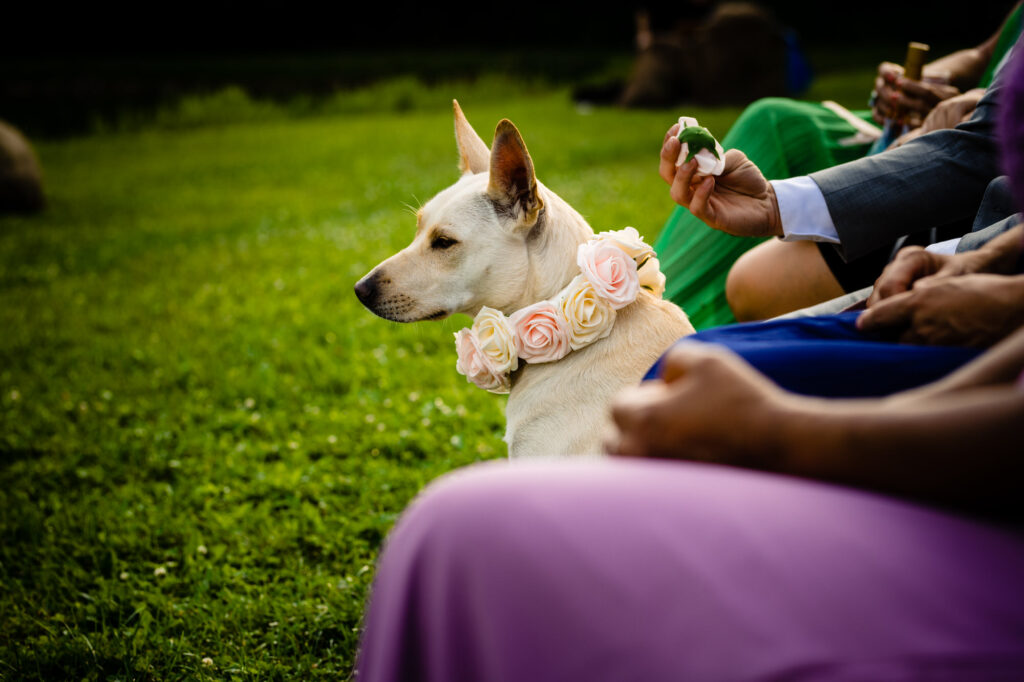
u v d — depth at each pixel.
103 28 31.70
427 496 1.00
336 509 3.45
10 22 30.75
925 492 0.84
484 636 0.88
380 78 24.42
